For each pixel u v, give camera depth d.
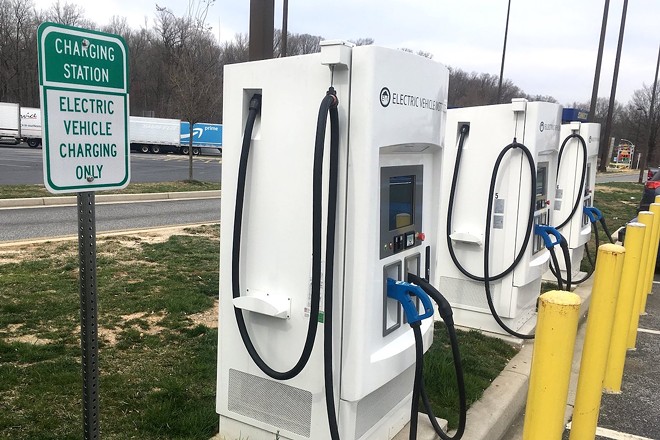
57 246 7.61
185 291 5.67
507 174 4.93
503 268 5.04
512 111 4.83
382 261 2.75
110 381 3.61
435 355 4.28
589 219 7.48
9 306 4.89
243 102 2.70
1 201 11.62
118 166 2.21
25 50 54.44
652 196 9.91
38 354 3.93
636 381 4.77
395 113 2.55
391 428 3.11
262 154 2.68
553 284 7.00
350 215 2.47
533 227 5.22
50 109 1.94
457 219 5.18
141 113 54.72
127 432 3.03
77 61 2.02
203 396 3.46
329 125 2.44
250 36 4.85
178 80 19.73
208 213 12.41
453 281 5.30
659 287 7.82
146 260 7.04
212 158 36.38
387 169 2.73
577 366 4.98
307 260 2.62
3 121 34.47
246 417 2.93
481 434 3.35
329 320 2.47
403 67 2.57
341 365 2.61
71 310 4.94
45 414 3.17
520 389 4.10
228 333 2.92
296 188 2.60
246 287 2.82
